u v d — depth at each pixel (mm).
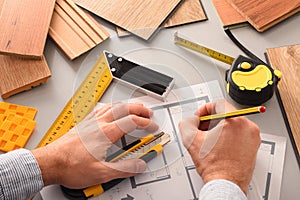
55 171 853
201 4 1060
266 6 1031
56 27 1021
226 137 869
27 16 1013
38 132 929
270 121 917
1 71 971
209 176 840
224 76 957
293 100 929
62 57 1002
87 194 855
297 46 990
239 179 833
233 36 1010
